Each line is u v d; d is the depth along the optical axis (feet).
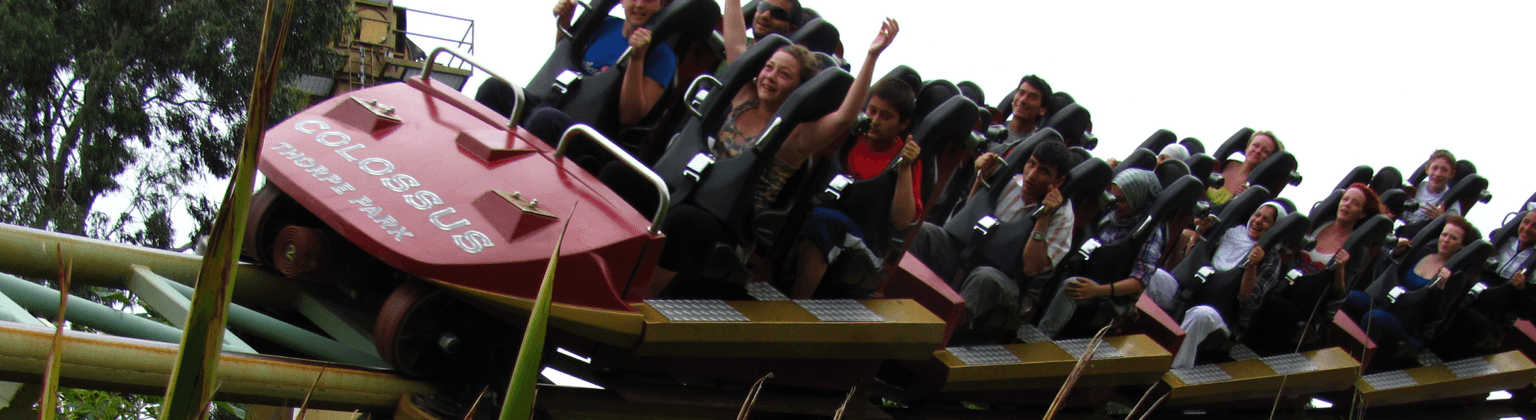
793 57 15.31
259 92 2.19
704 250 14.37
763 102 15.53
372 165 13.03
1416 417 34.81
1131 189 22.31
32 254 13.01
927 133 17.13
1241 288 25.96
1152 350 22.48
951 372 18.02
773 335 14.40
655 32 17.25
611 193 13.42
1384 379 30.32
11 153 46.73
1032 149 21.54
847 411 17.43
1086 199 21.47
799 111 14.23
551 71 17.83
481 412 12.67
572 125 14.83
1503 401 37.35
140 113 47.37
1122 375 21.65
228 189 2.20
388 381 12.63
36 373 10.24
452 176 12.87
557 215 12.50
